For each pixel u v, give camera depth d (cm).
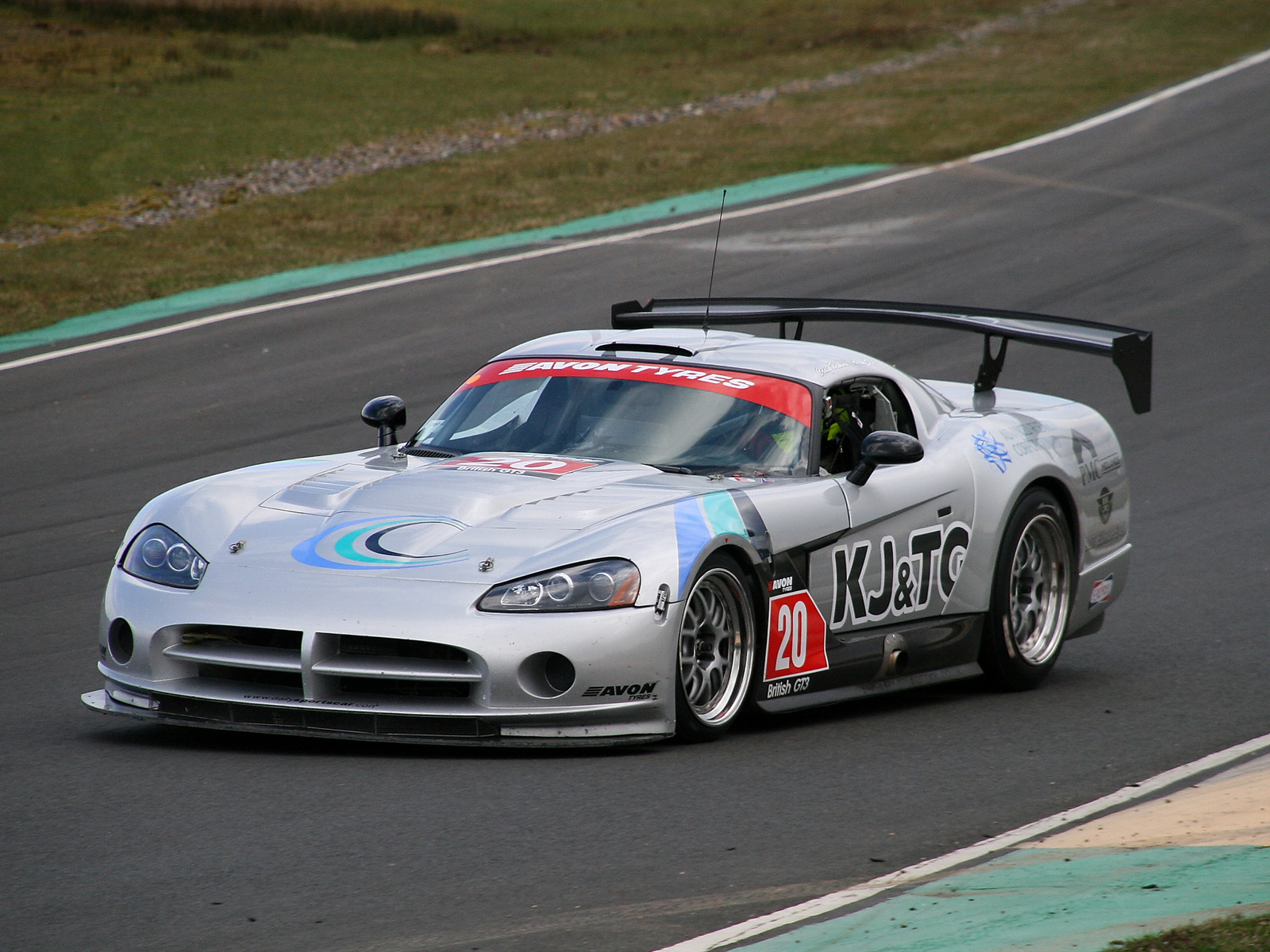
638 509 1911
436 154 8981
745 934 1265
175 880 1396
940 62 12862
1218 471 3972
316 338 5119
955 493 2298
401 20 14438
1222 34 13738
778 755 1881
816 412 2208
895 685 2202
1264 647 2583
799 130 9625
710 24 16238
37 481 3675
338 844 1495
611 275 6006
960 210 7294
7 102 9956
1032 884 1385
